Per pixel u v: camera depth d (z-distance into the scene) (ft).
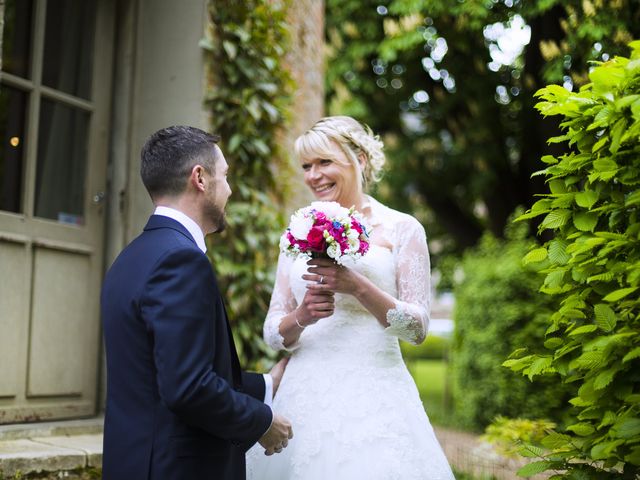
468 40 24.86
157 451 6.18
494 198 29.14
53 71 11.78
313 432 8.01
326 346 8.46
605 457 7.04
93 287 12.30
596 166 7.32
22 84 11.17
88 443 10.22
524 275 20.31
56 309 11.53
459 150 30.78
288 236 7.86
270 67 14.05
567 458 7.75
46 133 11.67
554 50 16.14
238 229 13.60
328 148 8.87
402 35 24.49
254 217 13.74
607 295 7.04
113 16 12.91
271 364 13.74
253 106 13.60
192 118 12.75
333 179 8.93
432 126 30.94
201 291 6.20
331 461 7.87
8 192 11.01
